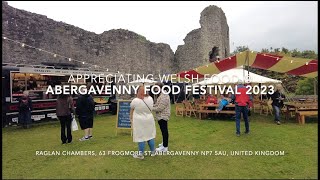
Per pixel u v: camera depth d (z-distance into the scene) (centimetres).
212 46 2808
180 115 1343
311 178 476
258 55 1144
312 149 657
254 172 505
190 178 476
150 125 589
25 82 1125
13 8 1452
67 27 1750
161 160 579
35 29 1555
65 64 1551
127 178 478
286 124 1022
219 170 516
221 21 2909
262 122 1074
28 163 575
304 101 1309
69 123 755
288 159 582
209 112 1173
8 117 1017
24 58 1489
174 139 781
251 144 709
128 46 2200
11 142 774
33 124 1112
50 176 495
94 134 880
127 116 869
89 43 1898
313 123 1040
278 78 2489
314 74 1323
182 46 2812
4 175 503
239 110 816
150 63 2427
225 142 734
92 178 480
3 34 1396
